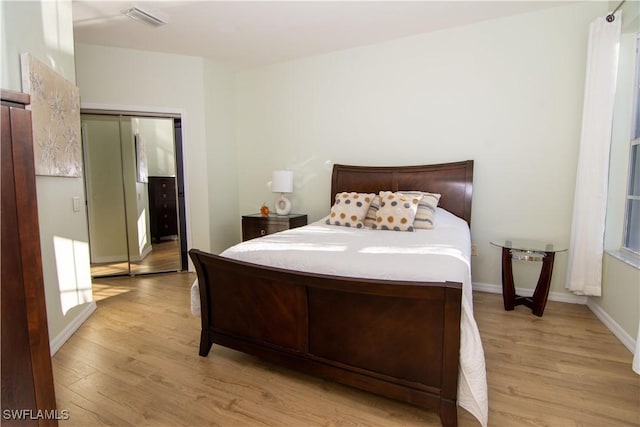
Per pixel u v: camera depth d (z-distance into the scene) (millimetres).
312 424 1575
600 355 2148
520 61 3080
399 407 1693
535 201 3131
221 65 4312
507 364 2049
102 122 3926
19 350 1077
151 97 3912
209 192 4227
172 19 3039
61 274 2414
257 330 1956
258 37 3467
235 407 1693
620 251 2613
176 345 2336
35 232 1113
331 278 1604
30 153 1097
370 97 3771
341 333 1701
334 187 3877
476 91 3271
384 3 2812
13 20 1896
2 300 1031
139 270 4184
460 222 3072
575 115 2938
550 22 2949
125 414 1642
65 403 1722
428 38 3422
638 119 2576
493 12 2998
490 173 3279
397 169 3568
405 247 2119
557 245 3078
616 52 2527
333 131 4023
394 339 1581
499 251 3305
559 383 1857
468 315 1476
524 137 3125
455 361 1449
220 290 2061
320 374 1787
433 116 3479
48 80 2199
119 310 2965
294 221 4004
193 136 4109
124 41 3553
